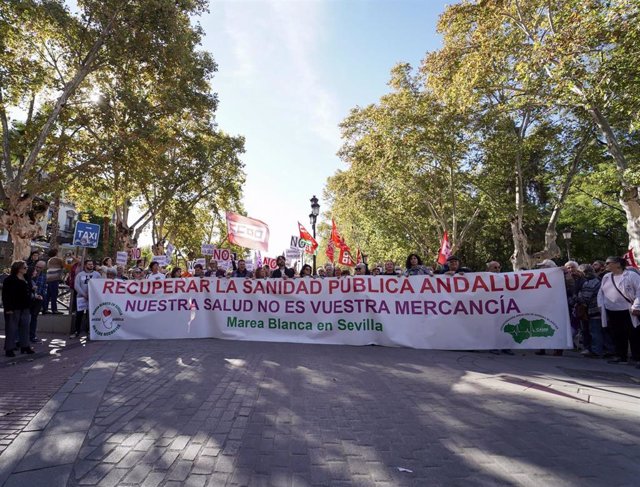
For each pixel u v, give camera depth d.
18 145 19.72
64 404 5.10
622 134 21.88
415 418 4.68
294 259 23.78
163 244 34.31
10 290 8.26
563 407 5.01
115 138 18.25
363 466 3.55
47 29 17.20
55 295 13.14
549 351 9.17
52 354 8.45
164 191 28.66
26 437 4.13
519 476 3.38
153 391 5.64
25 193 18.66
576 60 12.21
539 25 15.27
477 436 4.18
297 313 9.62
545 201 36.09
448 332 8.73
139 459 3.67
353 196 34.19
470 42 18.09
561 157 24.33
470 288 8.70
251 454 3.77
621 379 6.32
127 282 10.38
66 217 48.44
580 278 8.99
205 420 4.59
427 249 36.69
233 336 9.89
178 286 10.29
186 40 18.77
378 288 9.25
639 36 10.70
